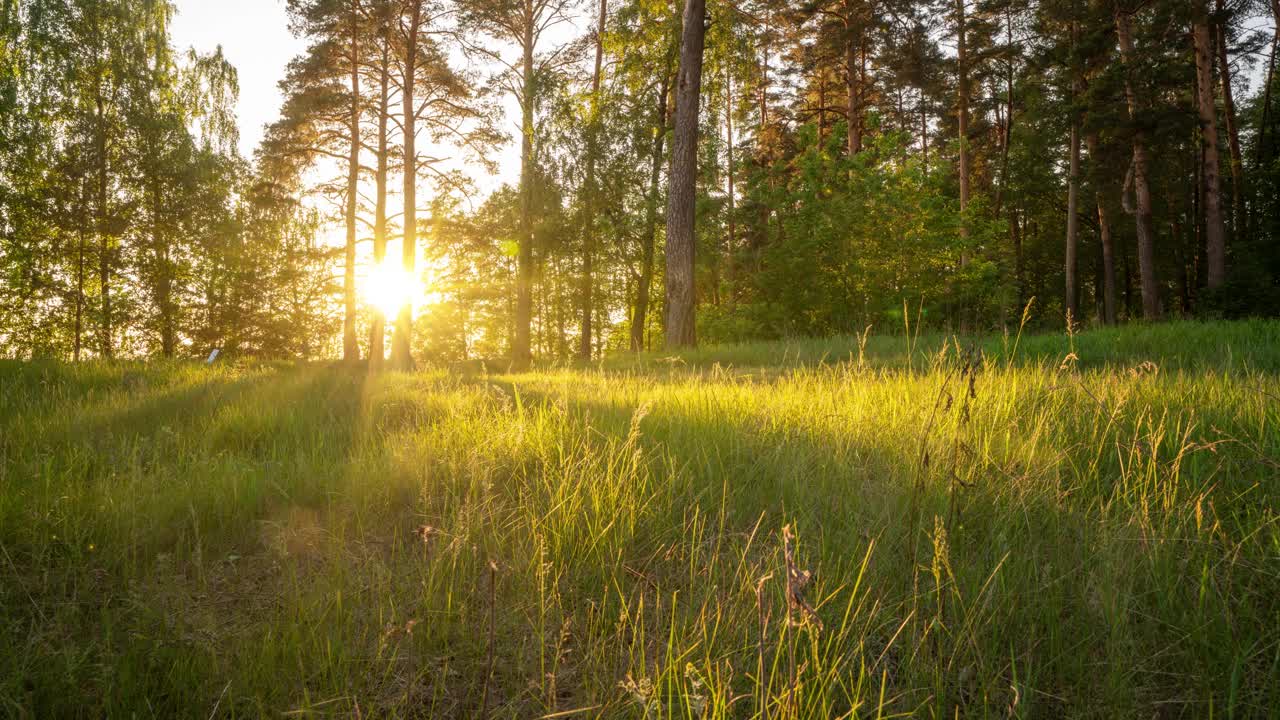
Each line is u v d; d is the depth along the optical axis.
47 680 2.21
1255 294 17.67
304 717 2.15
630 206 22.66
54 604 2.74
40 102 21.84
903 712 2.13
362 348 36.16
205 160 24.23
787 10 28.28
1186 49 23.38
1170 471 3.46
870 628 2.52
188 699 2.20
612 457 4.07
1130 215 31.98
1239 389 5.07
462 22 21.16
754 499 3.70
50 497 3.54
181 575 3.09
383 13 20.50
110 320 22.31
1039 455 3.94
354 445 5.23
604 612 2.69
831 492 3.68
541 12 23.00
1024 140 30.17
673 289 16.81
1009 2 26.44
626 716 2.14
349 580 3.00
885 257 20.80
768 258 23.17
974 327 20.72
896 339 13.96
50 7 21.69
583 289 24.72
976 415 4.48
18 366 10.22
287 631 2.54
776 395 6.07
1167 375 6.31
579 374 10.16
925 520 3.17
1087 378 5.99
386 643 2.54
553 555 3.10
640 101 22.66
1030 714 2.13
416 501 3.86
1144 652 2.36
